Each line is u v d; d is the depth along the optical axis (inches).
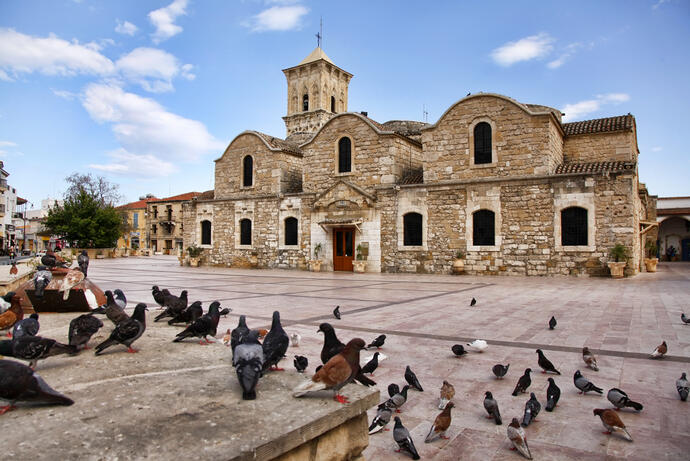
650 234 1690.5
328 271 1183.6
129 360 180.7
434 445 181.8
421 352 315.6
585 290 681.6
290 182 1359.5
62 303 343.9
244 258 1369.3
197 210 1488.7
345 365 138.3
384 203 1117.1
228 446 100.3
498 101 992.2
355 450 135.3
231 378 154.5
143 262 1765.5
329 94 2020.2
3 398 117.5
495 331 383.6
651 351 315.0
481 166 1008.9
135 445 100.3
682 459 167.5
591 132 1037.8
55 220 2069.4
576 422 201.5
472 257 1008.9
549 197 932.0
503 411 214.5
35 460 92.0
